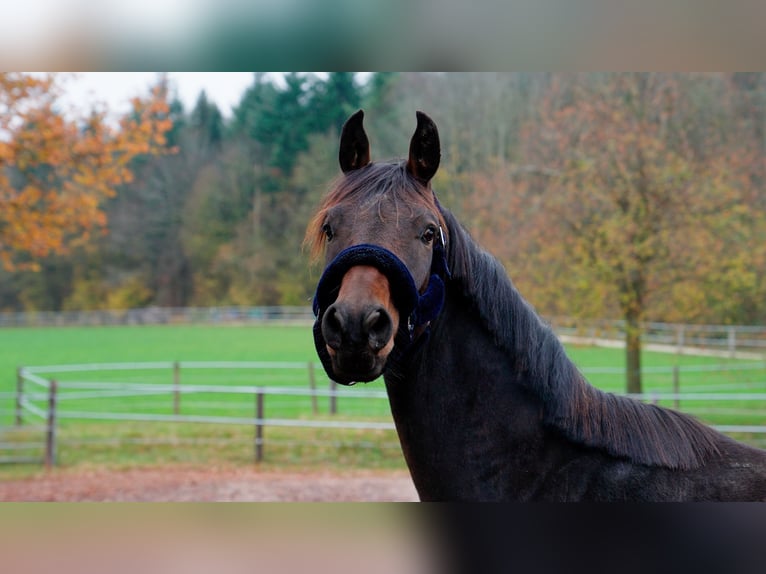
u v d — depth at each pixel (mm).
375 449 9875
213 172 32875
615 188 10422
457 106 17891
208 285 34781
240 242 32625
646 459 1957
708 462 1996
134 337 27156
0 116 8711
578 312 10602
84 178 9500
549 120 12094
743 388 13516
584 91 11383
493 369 1975
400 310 1771
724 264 10180
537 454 1953
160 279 35312
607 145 10508
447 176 14070
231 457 9547
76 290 35906
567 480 1943
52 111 8969
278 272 33000
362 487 8086
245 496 7648
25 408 12086
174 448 9977
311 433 10688
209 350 22734
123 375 17266
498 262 2078
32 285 35750
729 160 11203
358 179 1974
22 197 9328
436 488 1974
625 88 11039
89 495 7672
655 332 19766
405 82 22516
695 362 16609
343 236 1851
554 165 11898
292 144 30297
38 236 9531
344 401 13773
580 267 10305
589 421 1976
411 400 1979
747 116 12633
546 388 1959
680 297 10219
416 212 1867
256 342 24750
